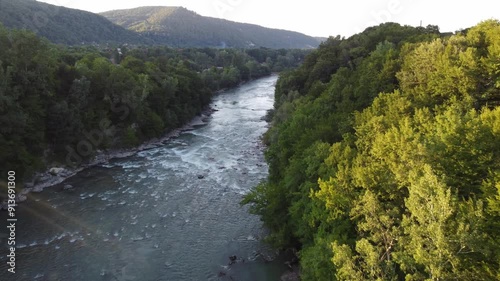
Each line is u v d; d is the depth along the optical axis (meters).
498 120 23.58
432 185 18.80
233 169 64.94
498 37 37.94
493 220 19.48
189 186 57.38
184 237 42.53
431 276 18.05
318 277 26.25
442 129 25.44
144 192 55.00
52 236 42.00
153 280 34.84
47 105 62.25
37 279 34.31
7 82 53.91
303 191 34.31
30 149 58.53
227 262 37.84
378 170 25.84
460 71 34.47
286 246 38.41
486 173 22.88
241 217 47.38
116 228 44.28
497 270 18.03
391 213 22.61
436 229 17.67
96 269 36.25
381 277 19.98
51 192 54.31
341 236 26.53
